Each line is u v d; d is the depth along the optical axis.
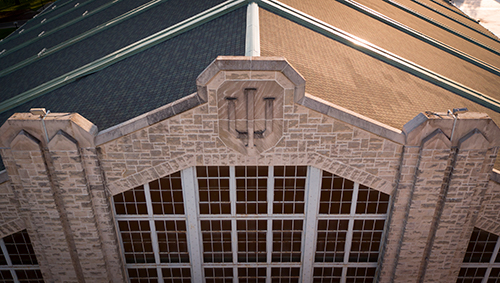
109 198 14.23
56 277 15.74
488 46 37.72
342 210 14.84
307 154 13.35
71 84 19.28
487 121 12.33
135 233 15.31
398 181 13.59
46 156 13.06
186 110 12.41
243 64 11.44
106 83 17.78
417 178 13.17
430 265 15.20
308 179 14.15
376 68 18.91
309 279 16.62
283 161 13.52
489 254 15.76
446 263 15.14
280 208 14.89
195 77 14.99
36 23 43.66
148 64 18.08
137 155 13.24
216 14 20.14
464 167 13.05
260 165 13.72
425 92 18.48
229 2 21.02
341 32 21.16
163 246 15.73
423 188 13.38
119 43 23.95
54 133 12.52
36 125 12.38
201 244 15.70
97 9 36.53
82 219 14.05
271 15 19.69
